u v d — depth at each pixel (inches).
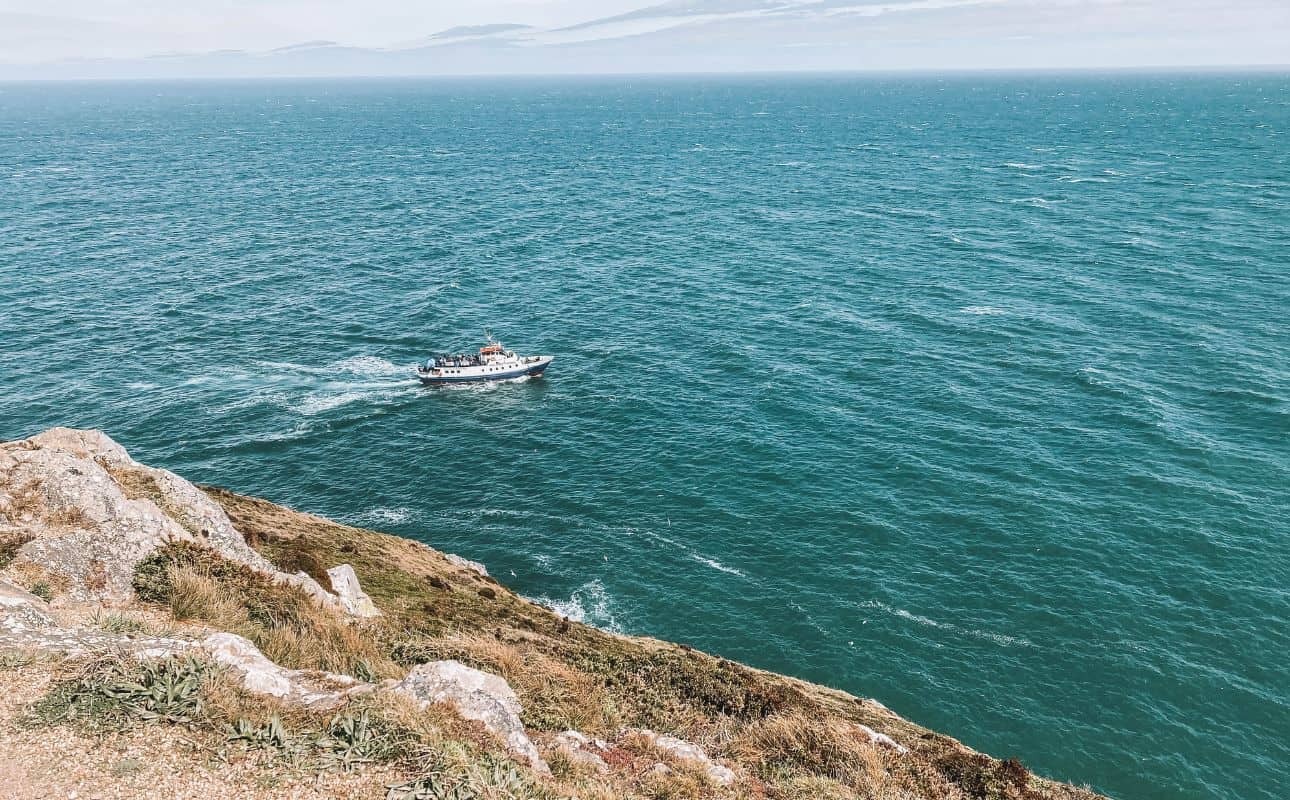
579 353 3804.1
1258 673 1843.0
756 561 2287.2
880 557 2274.9
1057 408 3056.1
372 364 3700.8
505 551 2353.6
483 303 4515.3
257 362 3690.9
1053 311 4067.4
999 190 7436.0
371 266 5206.7
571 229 6284.5
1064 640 1961.1
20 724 507.5
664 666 1160.2
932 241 5600.4
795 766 830.5
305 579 1013.2
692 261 5290.4
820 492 2586.1
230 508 1621.6
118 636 641.6
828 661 1931.6
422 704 616.1
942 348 3666.3
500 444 2984.7
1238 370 3262.8
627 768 682.2
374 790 500.4
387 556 1627.7
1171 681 1831.9
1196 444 2741.1
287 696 596.7
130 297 4429.1
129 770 484.1
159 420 3125.0
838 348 3722.9
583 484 2701.8
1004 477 2615.7
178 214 6584.6
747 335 3937.0
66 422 3051.2
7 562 757.9
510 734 617.9
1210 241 5216.5
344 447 2977.4
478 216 6791.3
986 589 2135.8
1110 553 2240.4
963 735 1723.7
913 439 2876.5
